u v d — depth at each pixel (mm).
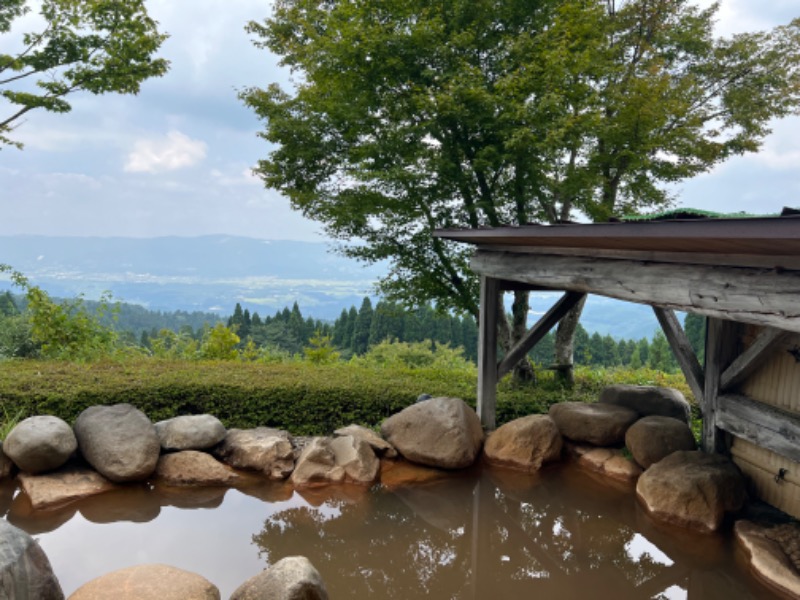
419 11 7297
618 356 20906
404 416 6000
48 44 9797
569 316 8406
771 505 4676
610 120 7246
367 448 5547
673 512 4520
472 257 6480
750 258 3221
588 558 4141
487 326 6441
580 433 6027
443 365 13312
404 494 5184
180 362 8172
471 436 5848
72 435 5121
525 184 7426
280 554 4062
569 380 8430
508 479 5531
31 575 2629
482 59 7570
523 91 6812
